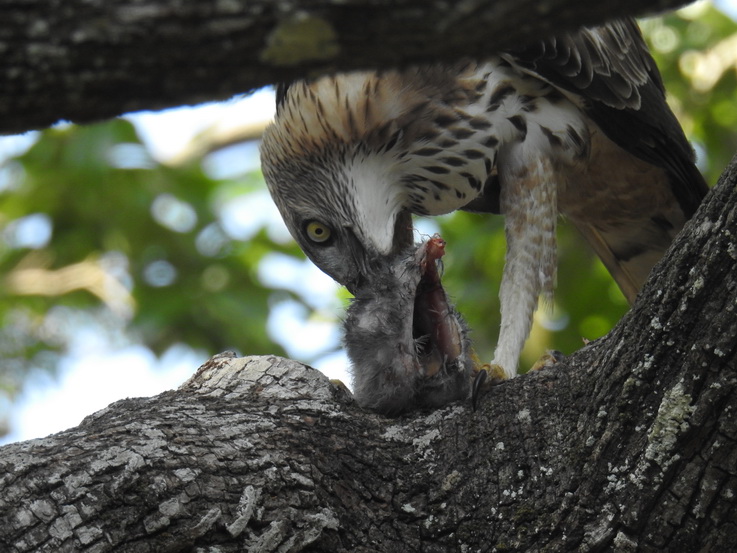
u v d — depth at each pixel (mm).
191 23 3270
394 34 3316
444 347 7238
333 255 9422
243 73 3395
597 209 10430
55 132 15188
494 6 3230
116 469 5203
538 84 9031
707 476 5414
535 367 6973
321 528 5578
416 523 5859
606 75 9266
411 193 9273
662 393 5551
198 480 5355
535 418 6102
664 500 5516
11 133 3426
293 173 9422
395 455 6094
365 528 5770
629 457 5617
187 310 14617
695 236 5465
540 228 9070
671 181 10031
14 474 5074
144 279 15203
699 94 14688
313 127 9023
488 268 13914
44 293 15219
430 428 6262
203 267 15273
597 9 3230
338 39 3328
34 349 15133
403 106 8734
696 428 5395
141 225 15273
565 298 13641
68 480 5102
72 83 3312
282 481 5582
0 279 15328
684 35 14711
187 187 15500
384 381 6977
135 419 5711
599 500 5668
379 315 7469
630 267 10984
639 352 5633
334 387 6586
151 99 3414
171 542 5168
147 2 3250
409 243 9680
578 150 9312
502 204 9195
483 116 8852
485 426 6180
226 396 6457
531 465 5941
